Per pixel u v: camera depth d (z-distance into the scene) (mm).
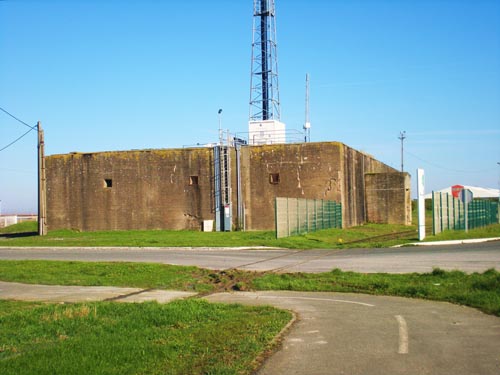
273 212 46500
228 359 7555
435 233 36906
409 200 58469
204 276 18734
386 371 6988
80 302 13156
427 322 10156
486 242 31156
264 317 10672
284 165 46531
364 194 56844
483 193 97250
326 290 15172
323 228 43750
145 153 49000
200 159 47750
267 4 57656
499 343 8391
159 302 13289
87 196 50281
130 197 49219
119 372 6820
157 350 7875
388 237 39875
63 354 7613
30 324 10117
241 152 47312
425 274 16406
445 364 7246
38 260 23781
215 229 46812
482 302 11820
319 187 46031
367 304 12547
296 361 7562
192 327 9719
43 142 45375
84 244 33938
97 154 50125
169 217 48281
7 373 6711
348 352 8000
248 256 25641
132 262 21984
